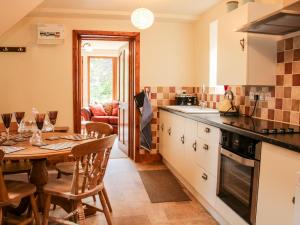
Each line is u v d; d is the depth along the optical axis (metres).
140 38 4.40
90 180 2.12
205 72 4.11
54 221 2.32
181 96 4.39
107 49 8.41
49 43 4.15
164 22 4.44
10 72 4.13
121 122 5.40
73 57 4.23
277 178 1.66
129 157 4.80
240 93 3.17
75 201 2.28
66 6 3.85
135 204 2.90
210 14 3.93
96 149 2.03
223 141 2.29
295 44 2.38
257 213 1.85
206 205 2.79
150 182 3.57
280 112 2.54
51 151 2.06
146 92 4.46
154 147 4.61
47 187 2.16
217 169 2.42
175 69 4.54
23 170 2.66
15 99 4.17
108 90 8.75
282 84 2.52
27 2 3.06
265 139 1.73
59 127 4.10
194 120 2.96
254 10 2.46
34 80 4.19
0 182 1.84
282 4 2.48
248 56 2.51
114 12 4.04
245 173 2.00
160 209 2.79
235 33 2.66
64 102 4.28
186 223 2.51
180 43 4.53
